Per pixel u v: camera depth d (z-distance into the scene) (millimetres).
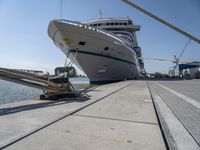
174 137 3199
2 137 3123
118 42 23422
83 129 3684
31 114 4902
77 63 22266
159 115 4898
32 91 20469
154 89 13453
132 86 16406
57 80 8211
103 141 3076
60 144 2908
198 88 14500
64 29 17688
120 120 4438
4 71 6996
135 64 36250
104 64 23406
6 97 15031
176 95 9672
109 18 35031
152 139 3219
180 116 4809
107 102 7160
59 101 7363
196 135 3312
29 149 2703
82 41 19344
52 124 3994
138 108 6004
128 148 2820
